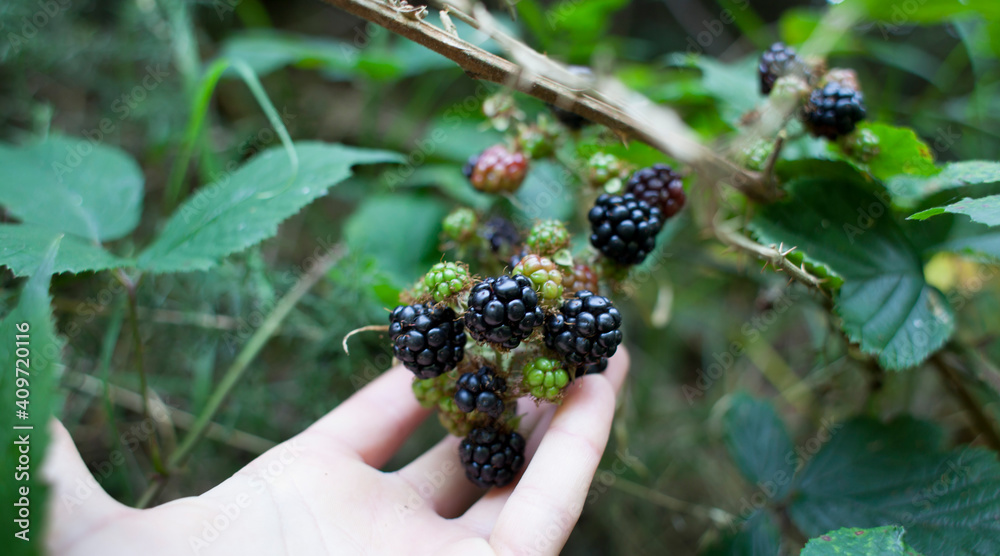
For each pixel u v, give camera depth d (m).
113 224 0.22
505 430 0.17
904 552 0.15
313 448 0.18
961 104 0.29
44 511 0.12
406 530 0.17
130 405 0.24
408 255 0.25
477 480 0.17
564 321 0.15
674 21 0.40
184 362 0.26
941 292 0.18
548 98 0.17
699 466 0.28
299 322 0.25
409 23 0.16
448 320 0.15
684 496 0.28
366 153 0.21
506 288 0.14
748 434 0.23
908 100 0.36
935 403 0.27
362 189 0.31
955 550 0.17
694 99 0.24
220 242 0.18
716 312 0.33
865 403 0.24
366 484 0.18
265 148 0.29
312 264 0.27
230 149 0.31
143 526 0.14
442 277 0.15
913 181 0.18
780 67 0.19
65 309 0.23
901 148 0.18
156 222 0.30
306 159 0.21
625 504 0.26
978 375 0.20
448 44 0.16
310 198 0.19
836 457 0.21
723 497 0.27
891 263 0.18
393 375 0.20
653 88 0.26
